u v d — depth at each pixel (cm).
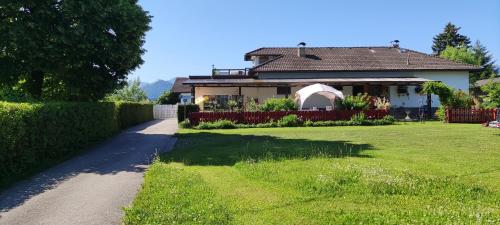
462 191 714
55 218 625
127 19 1720
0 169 880
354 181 778
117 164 1120
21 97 1578
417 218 558
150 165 1084
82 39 1593
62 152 1263
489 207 623
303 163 1018
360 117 2712
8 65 1622
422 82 3419
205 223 552
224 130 2348
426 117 3391
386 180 752
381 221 548
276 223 558
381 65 3962
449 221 539
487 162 1039
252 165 991
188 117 2716
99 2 1625
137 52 1828
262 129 2386
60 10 1588
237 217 586
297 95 3062
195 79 3722
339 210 611
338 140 1631
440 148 1334
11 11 1564
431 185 747
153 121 3628
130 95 5612
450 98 2989
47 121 1148
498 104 2269
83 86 1794
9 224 602
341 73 3859
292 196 696
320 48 4412
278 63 3894
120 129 2380
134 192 777
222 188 768
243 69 4081
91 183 869
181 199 676
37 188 833
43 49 1558
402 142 1527
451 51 7138
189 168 1021
